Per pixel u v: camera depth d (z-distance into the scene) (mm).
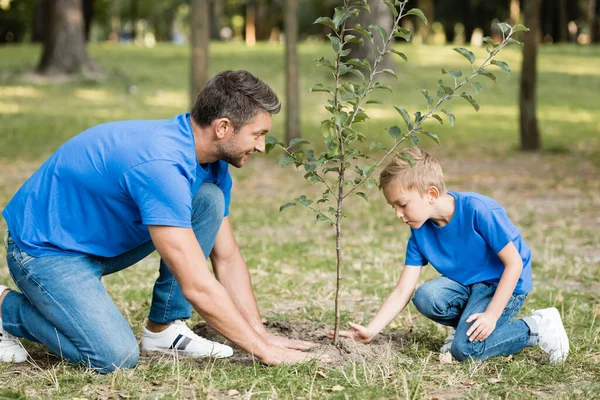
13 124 15930
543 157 12461
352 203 8883
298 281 5746
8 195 9297
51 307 3697
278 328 4473
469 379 3648
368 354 3926
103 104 19188
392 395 3414
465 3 42344
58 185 3744
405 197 3809
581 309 4953
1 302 3914
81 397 3398
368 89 3682
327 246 6891
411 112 18391
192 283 3525
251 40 52938
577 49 31250
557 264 6137
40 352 4168
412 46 29875
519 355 4039
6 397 3402
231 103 3504
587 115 18328
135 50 29516
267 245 6930
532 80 12898
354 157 3791
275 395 3373
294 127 12461
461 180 10438
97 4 39281
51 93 20547
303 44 30938
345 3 3627
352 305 5164
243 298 4188
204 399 3379
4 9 35938
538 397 3436
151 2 53656
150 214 3486
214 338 4391
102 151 3660
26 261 3734
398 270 6027
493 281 3982
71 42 22734
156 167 3508
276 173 11234
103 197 3668
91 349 3688
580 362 3898
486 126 16625
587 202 8852
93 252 3791
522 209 8391
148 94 20906
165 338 4129
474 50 28938
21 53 26953
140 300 5277
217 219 4000
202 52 11375
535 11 12617
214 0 45094
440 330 4539
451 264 4004
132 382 3564
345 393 3373
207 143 3604
